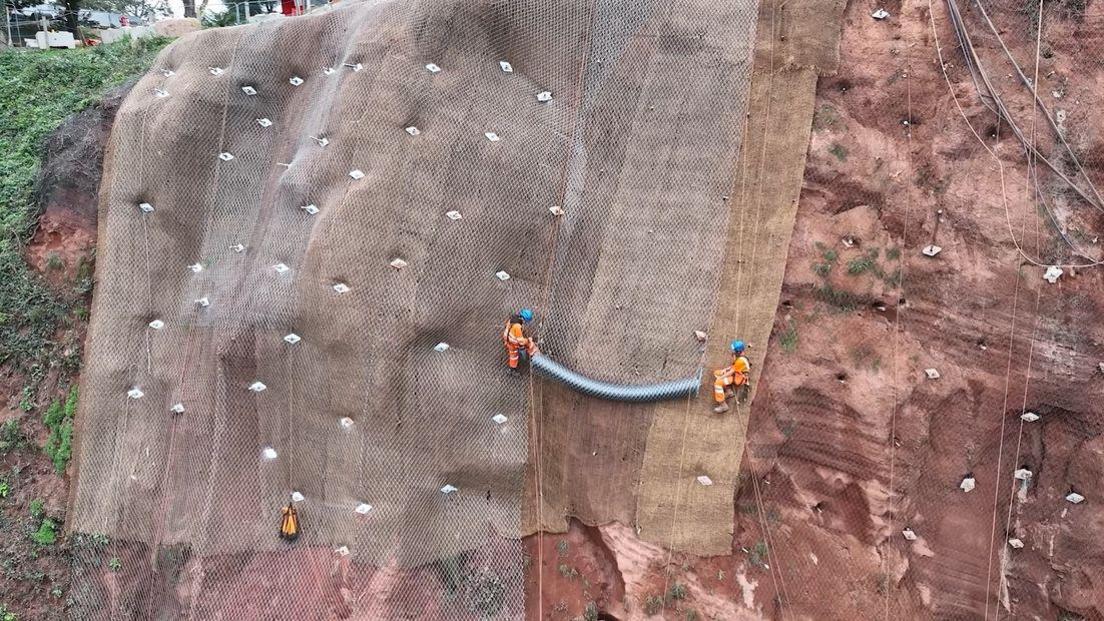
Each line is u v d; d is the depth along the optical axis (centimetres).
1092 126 644
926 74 688
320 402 693
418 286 687
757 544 698
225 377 715
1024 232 650
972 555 679
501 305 721
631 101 727
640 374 697
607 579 733
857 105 700
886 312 681
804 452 697
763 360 684
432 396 696
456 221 703
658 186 710
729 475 690
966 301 661
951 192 671
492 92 735
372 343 678
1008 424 667
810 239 690
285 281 697
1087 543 651
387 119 706
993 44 671
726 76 702
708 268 690
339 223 682
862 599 672
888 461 670
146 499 722
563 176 732
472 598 702
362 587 674
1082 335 641
